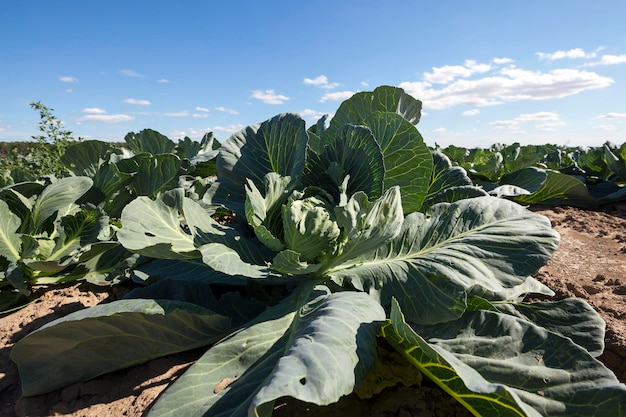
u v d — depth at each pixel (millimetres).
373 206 2977
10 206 4406
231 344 2453
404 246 3352
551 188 7652
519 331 2434
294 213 3119
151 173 5750
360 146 3697
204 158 8320
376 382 2531
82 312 2502
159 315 2645
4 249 3982
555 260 4922
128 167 6039
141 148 8883
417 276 2965
